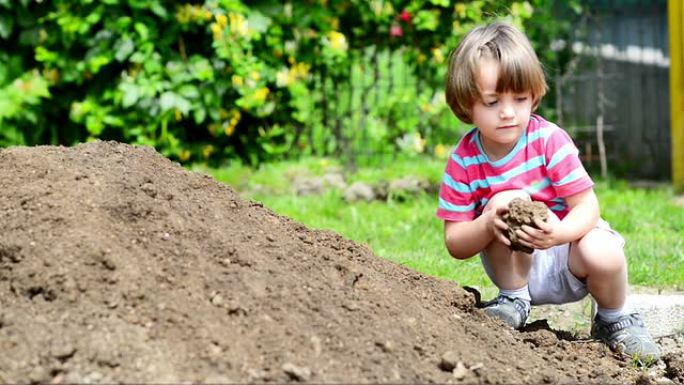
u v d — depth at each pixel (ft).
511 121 13.55
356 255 14.15
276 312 11.44
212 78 30.81
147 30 30.14
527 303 14.73
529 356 12.87
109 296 11.09
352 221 26.22
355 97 34.68
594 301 15.35
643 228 24.91
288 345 10.92
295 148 32.99
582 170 13.98
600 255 13.87
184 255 12.03
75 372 9.97
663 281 18.89
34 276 11.31
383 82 34.86
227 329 10.97
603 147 33.06
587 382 12.53
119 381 9.91
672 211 26.89
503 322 13.97
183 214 12.98
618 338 14.56
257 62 31.04
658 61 34.01
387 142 32.89
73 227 11.95
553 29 33.37
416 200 29.07
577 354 13.76
